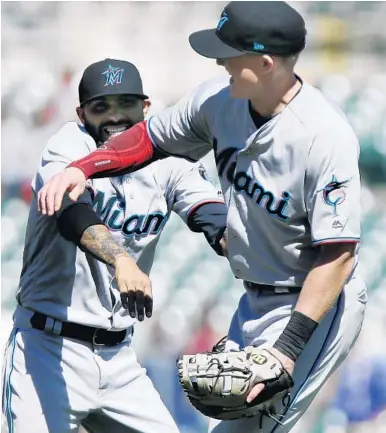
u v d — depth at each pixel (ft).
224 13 41.45
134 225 52.85
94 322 52.13
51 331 52.31
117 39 220.84
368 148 168.14
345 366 113.80
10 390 52.54
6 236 158.20
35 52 217.77
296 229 42.22
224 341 48.26
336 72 210.38
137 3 224.33
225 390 40.98
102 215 52.21
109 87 51.88
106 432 54.60
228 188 43.88
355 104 173.99
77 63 217.56
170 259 145.69
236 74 41.45
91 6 223.92
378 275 143.43
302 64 213.05
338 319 43.91
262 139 41.81
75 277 51.93
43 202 42.73
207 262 144.25
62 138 52.16
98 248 44.60
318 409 111.75
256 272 44.09
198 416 111.04
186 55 218.79
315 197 40.96
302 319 40.86
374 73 209.97
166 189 53.62
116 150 45.98
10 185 174.40
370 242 151.12
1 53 216.33
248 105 42.78
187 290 138.51
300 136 40.96
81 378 52.34
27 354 52.54
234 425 45.37
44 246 52.37
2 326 89.61
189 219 53.21
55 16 222.48
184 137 46.37
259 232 43.19
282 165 41.52
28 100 191.01
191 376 41.39
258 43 40.50
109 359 53.26
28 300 53.01
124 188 52.34
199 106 45.24
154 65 218.79
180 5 223.51
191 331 131.03
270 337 43.86
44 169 51.13
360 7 216.54
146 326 127.85
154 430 53.57
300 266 43.11
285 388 41.19
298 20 41.16
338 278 41.24
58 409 51.75
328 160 40.57
